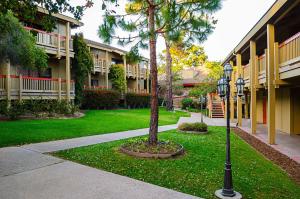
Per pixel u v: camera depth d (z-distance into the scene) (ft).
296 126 44.91
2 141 30.73
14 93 51.60
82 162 23.93
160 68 114.93
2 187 17.66
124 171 21.61
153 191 17.61
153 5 28.22
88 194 16.88
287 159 27.25
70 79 67.31
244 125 56.75
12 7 22.58
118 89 92.07
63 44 62.64
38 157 24.97
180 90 116.57
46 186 18.03
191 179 20.04
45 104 54.60
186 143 33.35
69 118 54.75
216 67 108.17
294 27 41.09
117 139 35.53
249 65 48.78
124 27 27.45
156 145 28.91
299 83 34.32
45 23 23.79
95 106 80.79
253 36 41.75
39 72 63.31
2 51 39.29
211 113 75.72
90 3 22.80
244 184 19.42
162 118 65.87
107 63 88.94
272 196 17.44
